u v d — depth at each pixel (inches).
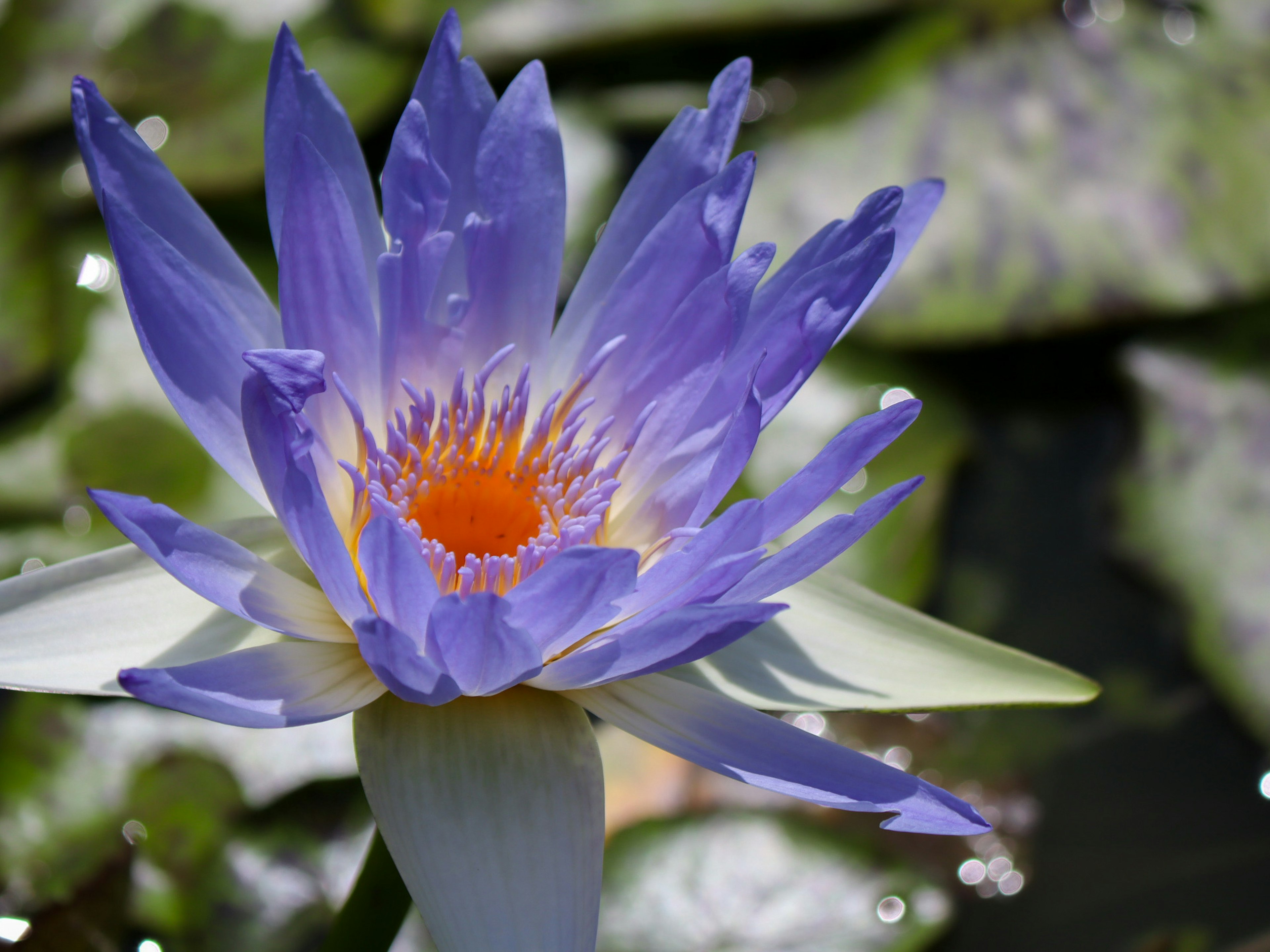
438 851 19.1
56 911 20.8
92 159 19.6
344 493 20.2
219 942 21.1
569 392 20.5
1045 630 23.1
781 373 19.8
